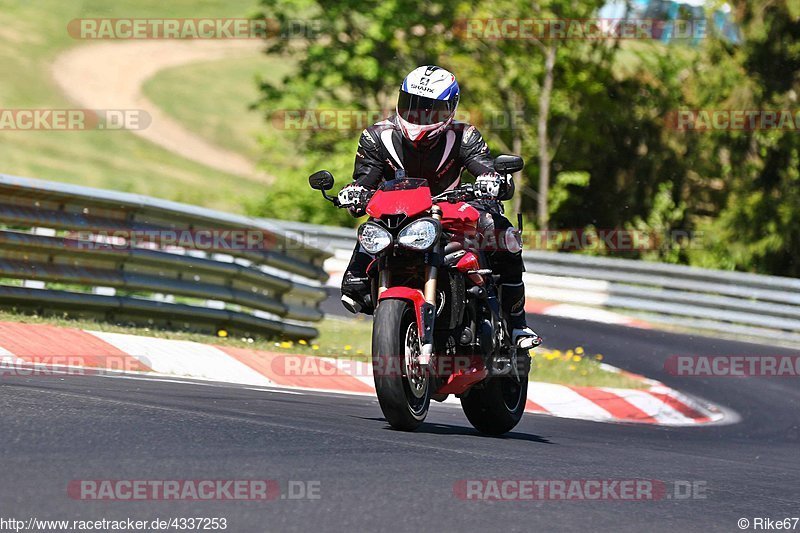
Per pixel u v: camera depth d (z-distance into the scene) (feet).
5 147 490.08
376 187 78.74
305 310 147.02
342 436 65.05
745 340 212.02
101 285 119.24
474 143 77.92
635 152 349.41
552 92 334.03
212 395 85.20
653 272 222.89
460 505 47.91
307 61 359.05
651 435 100.78
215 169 530.27
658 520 49.01
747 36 322.96
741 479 67.05
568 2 321.32
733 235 322.55
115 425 59.16
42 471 47.14
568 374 137.69
